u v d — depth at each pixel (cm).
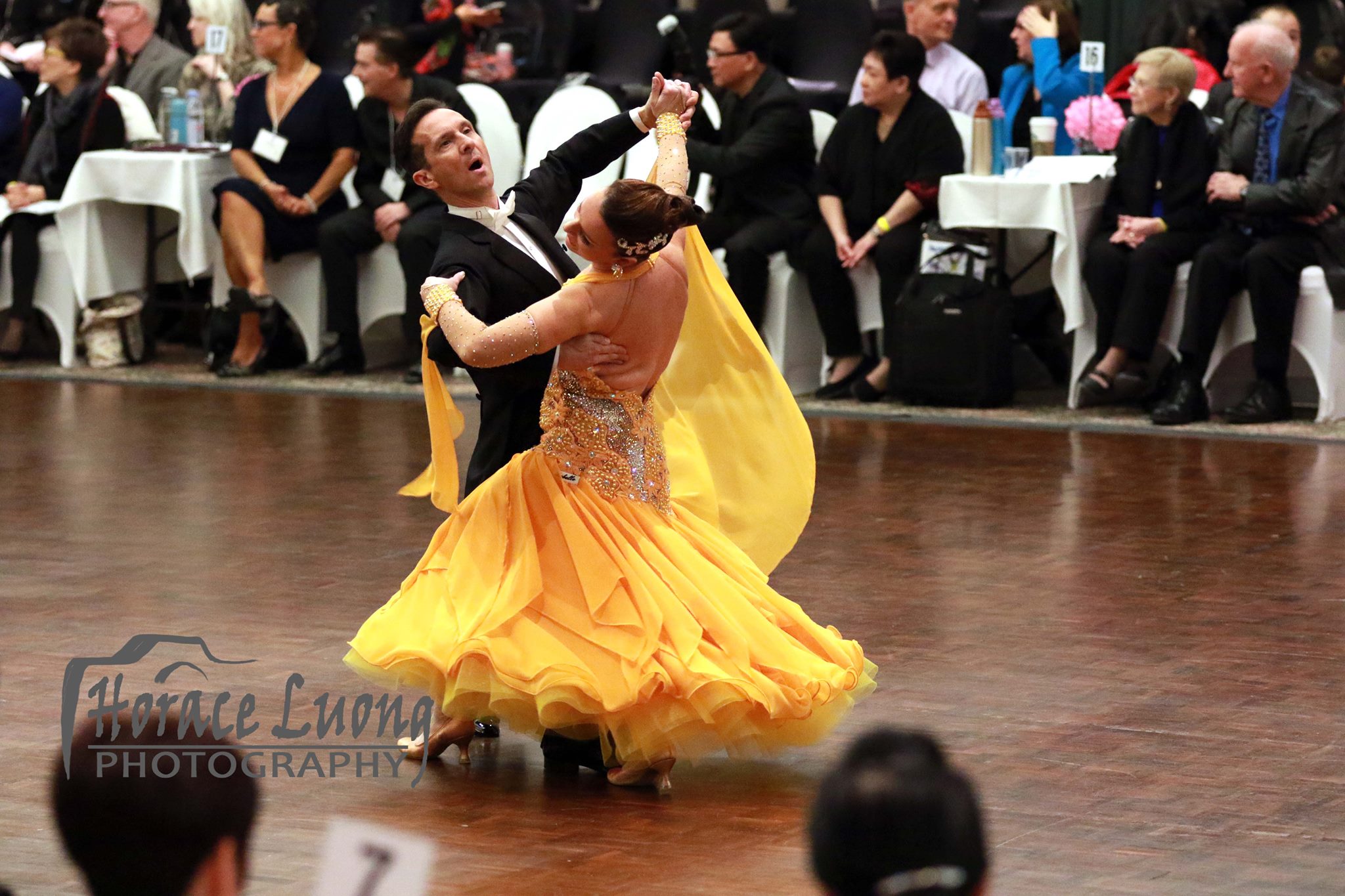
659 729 686
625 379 718
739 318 796
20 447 1480
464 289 715
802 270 1716
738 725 697
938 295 1641
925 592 1016
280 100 1841
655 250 695
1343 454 1427
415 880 344
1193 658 883
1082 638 920
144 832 284
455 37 1997
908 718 791
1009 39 1939
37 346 2059
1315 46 1755
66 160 1922
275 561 1098
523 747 779
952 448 1464
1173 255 1559
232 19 1989
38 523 1204
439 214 1789
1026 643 912
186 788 287
